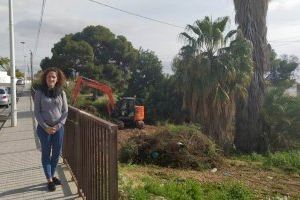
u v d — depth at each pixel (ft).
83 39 218.79
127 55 219.61
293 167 57.11
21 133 53.16
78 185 22.15
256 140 89.40
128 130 93.81
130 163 49.39
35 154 35.63
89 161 19.26
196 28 86.02
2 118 81.05
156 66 154.40
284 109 90.84
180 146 52.65
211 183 39.73
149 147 53.26
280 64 185.26
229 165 56.34
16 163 31.42
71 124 26.00
